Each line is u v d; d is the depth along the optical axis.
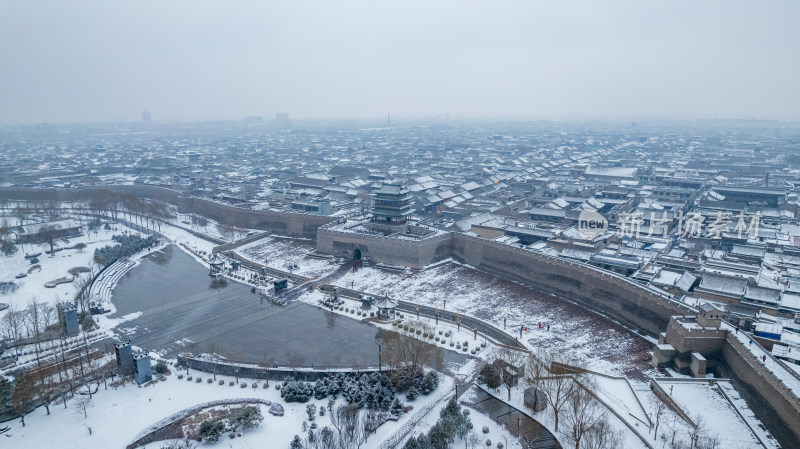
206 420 84.50
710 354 97.00
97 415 86.56
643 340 112.94
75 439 80.31
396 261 167.00
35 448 78.19
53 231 194.25
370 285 151.25
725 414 82.06
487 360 103.88
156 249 193.62
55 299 137.38
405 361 94.75
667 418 81.12
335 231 180.25
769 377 79.31
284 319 127.19
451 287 147.50
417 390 92.25
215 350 109.25
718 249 163.50
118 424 83.88
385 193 182.00
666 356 99.56
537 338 113.56
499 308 131.88
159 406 89.25
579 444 74.88
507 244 156.50
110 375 99.50
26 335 116.19
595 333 116.62
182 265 174.38
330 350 109.25
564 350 106.94
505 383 95.12
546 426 82.12
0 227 193.75
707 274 125.50
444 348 110.56
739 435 76.38
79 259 173.88
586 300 132.88
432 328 119.50
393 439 79.44
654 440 75.62
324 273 161.62
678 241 168.88
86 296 137.12
